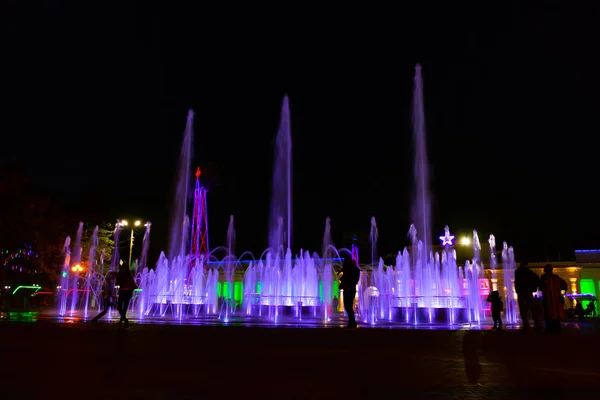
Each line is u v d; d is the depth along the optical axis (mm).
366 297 24828
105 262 40906
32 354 6988
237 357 6844
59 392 4574
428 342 9086
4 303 27891
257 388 4816
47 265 34625
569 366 6375
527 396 4570
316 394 4570
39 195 31062
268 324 14344
